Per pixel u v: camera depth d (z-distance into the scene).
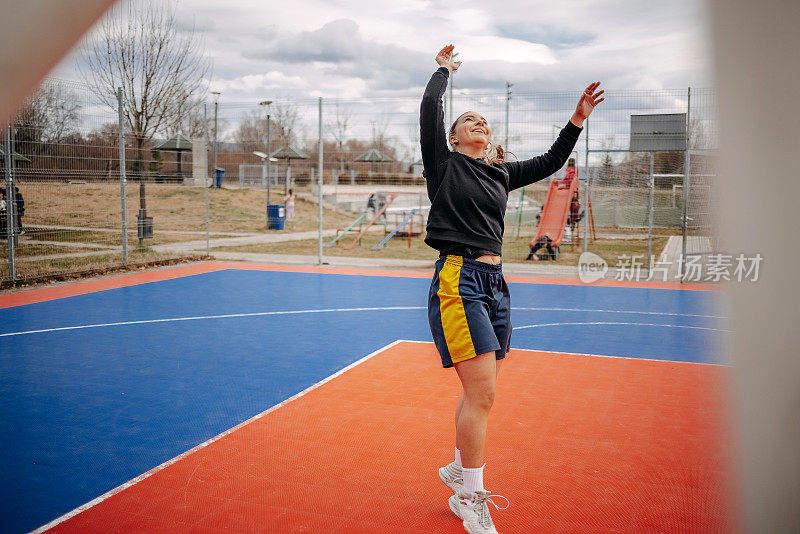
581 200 17.34
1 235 11.79
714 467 3.85
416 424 4.59
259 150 36.47
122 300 10.10
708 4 0.96
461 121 3.29
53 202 16.00
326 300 10.30
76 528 3.07
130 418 4.72
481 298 3.09
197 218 24.38
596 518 3.21
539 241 15.74
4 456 3.99
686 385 5.64
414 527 3.11
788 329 1.04
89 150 14.08
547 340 7.52
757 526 1.17
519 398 5.24
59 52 1.12
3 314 8.85
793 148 0.97
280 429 4.49
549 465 3.88
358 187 32.22
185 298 10.36
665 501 3.39
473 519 2.98
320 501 3.38
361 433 4.41
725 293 1.09
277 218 24.38
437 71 3.34
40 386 5.52
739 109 0.98
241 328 8.06
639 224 18.92
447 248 3.13
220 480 3.64
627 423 4.64
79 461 3.92
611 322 8.65
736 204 1.02
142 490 3.51
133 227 19.08
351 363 6.36
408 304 9.98
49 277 12.13
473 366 3.02
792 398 1.08
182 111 22.42
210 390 5.43
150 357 6.55
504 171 3.25
